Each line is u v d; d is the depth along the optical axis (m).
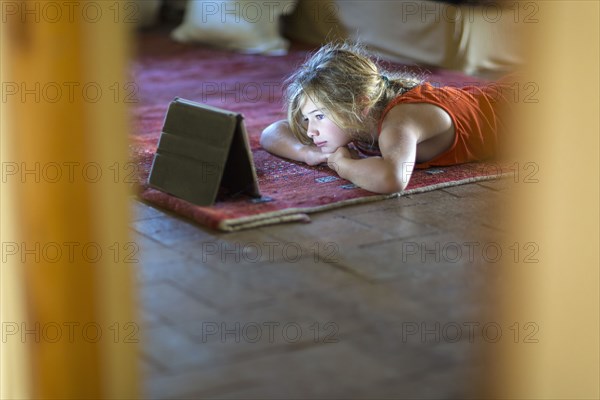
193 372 1.79
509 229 1.36
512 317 1.37
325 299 2.12
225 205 2.70
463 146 3.15
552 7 1.18
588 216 1.27
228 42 5.63
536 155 1.26
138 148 3.31
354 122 2.98
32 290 1.38
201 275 2.25
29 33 1.23
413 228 2.59
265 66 5.17
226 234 2.53
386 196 2.83
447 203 2.80
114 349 1.44
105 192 1.33
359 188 2.88
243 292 2.15
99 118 1.28
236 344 1.90
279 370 1.80
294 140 3.23
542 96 1.22
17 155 1.30
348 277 2.25
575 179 1.25
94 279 1.38
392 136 2.91
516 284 1.35
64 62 1.24
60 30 1.22
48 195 1.32
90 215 1.33
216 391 1.72
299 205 2.71
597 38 1.18
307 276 2.25
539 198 1.28
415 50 5.18
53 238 1.34
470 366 1.81
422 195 2.88
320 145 3.06
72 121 1.27
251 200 2.75
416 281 2.23
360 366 1.81
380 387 1.74
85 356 1.42
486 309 2.07
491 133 3.20
